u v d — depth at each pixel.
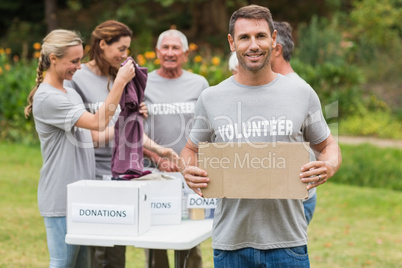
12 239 7.59
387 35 25.23
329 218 9.45
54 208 4.50
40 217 8.69
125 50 5.25
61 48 4.44
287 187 3.55
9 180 10.81
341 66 20.41
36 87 4.71
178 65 5.93
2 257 6.86
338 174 12.84
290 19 30.31
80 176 4.61
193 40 28.42
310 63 21.97
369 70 23.44
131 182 4.42
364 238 8.34
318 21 29.48
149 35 27.09
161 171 5.41
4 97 14.74
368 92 22.06
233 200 3.68
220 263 3.74
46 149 4.58
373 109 20.64
